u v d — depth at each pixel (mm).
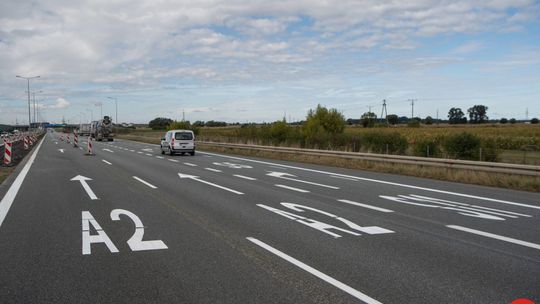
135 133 95375
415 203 10844
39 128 141125
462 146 26078
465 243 7035
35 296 4875
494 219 8930
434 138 38125
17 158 25891
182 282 5277
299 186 14102
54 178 16391
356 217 9094
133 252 6562
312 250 6629
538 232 7785
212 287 5105
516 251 6578
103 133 65562
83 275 5551
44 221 8766
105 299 4777
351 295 4844
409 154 29062
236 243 7039
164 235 7574
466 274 5531
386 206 10398
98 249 6730
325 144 32312
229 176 17109
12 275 5566
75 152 34125
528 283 5211
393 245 6918
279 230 7926
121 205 10531
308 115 50094
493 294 4867
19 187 13898
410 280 5312
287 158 27188
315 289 5027
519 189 13602
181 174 17828
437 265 5895
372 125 89812
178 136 31047
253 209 9992
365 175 17688
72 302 4703
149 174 17812
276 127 43750
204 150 39062
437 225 8344
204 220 8797
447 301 4672
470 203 10906
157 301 4707
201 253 6492
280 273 5586
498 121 122250
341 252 6520
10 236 7562
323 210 9867
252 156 30578
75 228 8141
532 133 56656
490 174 15297
